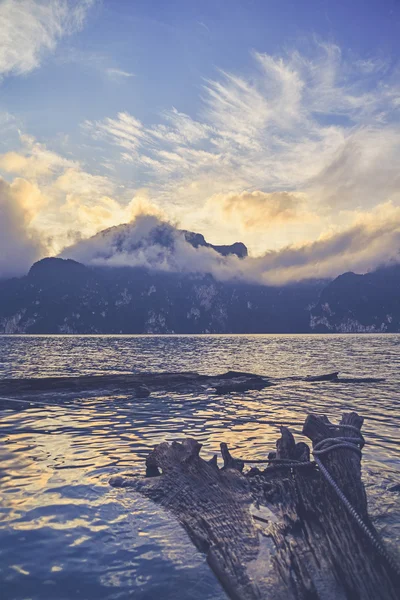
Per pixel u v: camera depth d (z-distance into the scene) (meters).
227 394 25.70
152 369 43.62
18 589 5.28
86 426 16.06
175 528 7.07
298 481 8.45
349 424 9.39
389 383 31.77
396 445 12.91
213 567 5.78
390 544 6.32
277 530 6.57
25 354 73.19
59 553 6.19
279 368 46.22
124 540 6.64
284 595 5.07
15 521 7.27
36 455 11.80
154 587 5.35
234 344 139.75
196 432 15.05
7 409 19.97
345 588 5.24
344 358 64.94
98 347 110.12
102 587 5.34
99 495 8.54
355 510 6.79
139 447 12.84
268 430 15.44
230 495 7.82
